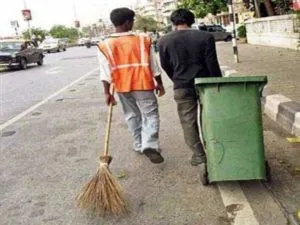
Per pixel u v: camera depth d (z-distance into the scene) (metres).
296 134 6.22
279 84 9.28
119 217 4.11
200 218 3.96
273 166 5.01
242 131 4.18
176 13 4.70
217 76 4.59
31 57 25.12
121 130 7.40
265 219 3.84
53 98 11.62
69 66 23.42
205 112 4.22
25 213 4.36
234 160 4.22
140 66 5.07
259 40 24.34
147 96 5.14
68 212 4.29
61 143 6.89
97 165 5.65
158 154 5.17
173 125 7.41
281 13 24.44
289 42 18.77
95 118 8.57
